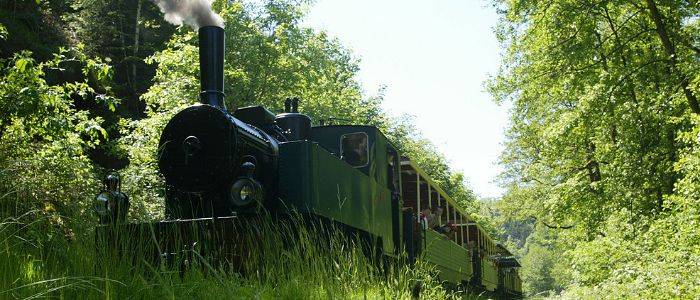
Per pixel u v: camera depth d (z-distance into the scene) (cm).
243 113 911
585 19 1706
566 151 2448
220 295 527
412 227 1248
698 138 1209
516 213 3481
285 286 598
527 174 3108
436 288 866
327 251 673
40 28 2430
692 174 1209
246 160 794
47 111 1013
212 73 843
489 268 2453
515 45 2041
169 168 796
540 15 1742
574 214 2198
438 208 1716
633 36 1773
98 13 2889
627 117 1702
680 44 1698
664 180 1745
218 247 679
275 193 834
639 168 1748
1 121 972
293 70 2300
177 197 812
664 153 1733
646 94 1761
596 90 1717
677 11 1689
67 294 452
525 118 2497
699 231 1147
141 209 652
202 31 855
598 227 2086
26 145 987
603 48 1855
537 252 6266
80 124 1059
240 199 750
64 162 873
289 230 763
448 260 1622
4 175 508
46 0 2536
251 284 589
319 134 1063
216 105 831
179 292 511
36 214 498
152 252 597
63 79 2177
